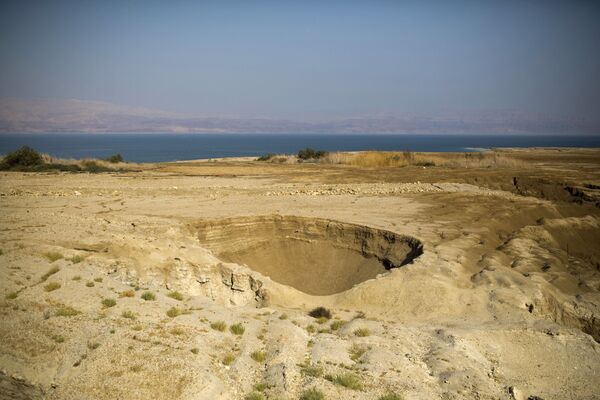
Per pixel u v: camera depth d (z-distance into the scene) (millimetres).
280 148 182250
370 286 18391
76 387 8953
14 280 13484
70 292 13219
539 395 12141
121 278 16875
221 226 26344
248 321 13492
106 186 38812
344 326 14727
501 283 19188
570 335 14969
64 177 44250
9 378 9109
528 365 13633
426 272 19359
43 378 9195
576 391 12609
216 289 19328
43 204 30141
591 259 27781
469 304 17375
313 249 26547
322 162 65438
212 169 54531
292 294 18641
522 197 37906
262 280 18859
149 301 13633
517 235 27969
